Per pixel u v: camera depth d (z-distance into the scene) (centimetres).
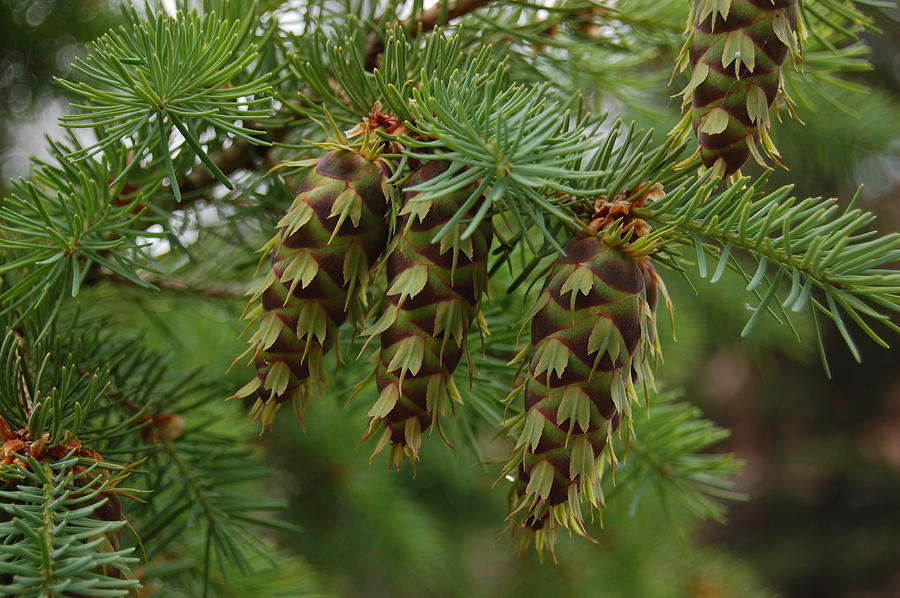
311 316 56
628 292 56
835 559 320
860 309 55
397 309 56
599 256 56
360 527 116
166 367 65
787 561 324
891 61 224
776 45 56
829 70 66
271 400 57
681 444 66
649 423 66
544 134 54
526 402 56
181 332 95
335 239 56
